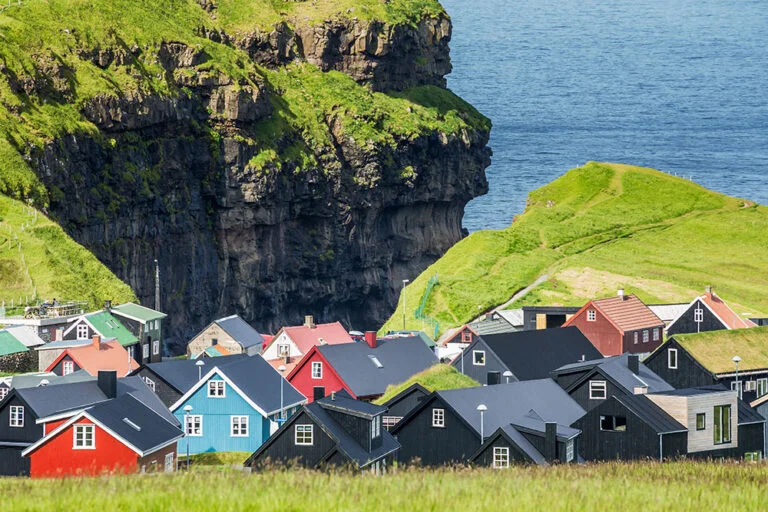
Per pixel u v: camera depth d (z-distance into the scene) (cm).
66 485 17625
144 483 17688
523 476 19450
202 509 16150
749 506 17275
